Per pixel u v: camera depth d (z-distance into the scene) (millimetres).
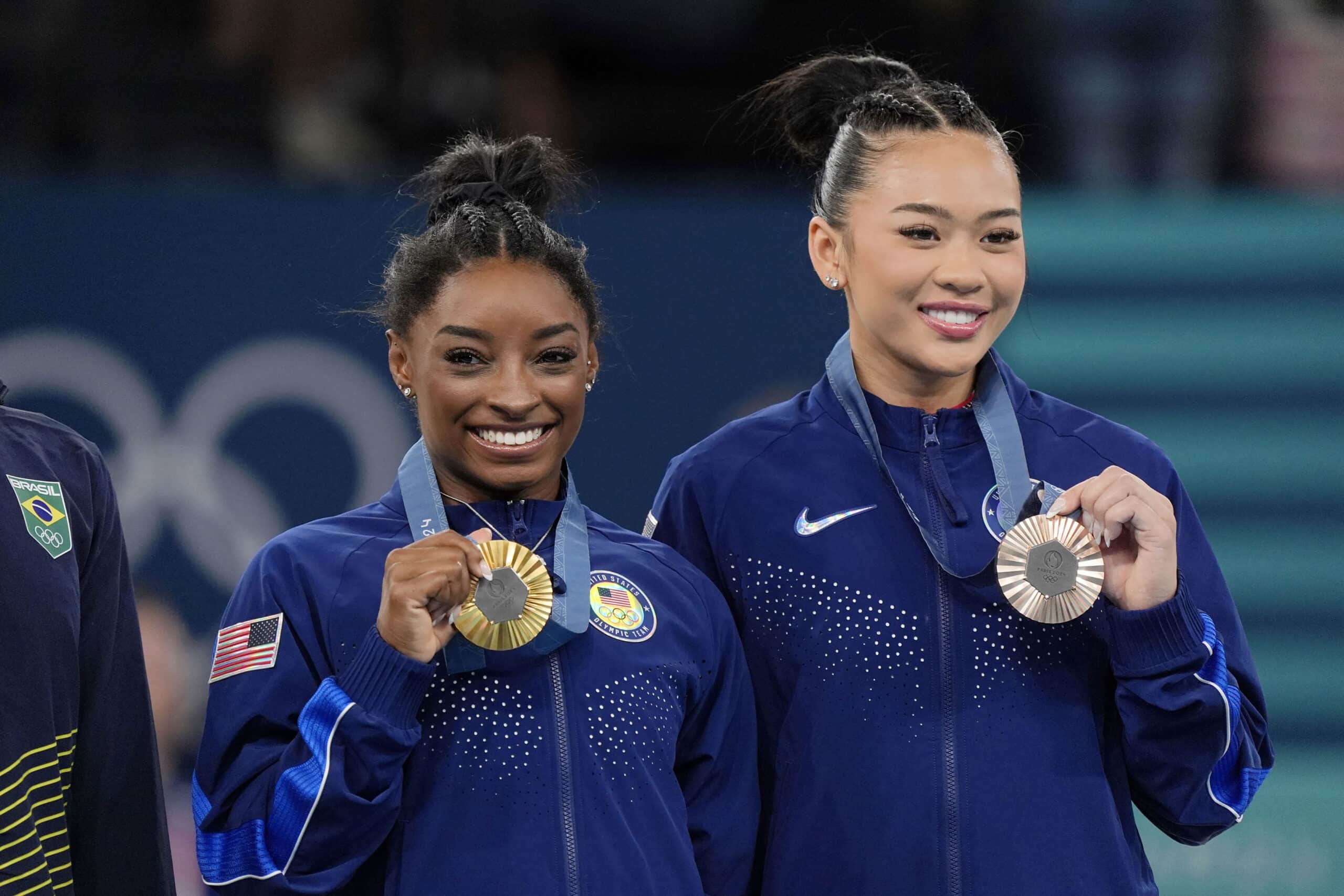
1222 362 18234
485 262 9562
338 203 17438
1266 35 22641
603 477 17562
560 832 9211
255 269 17281
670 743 9680
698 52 24594
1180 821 10016
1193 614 9680
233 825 9148
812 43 23938
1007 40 22250
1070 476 10367
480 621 9094
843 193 10477
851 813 9914
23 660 9062
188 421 17125
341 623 9398
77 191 17141
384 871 9289
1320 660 18094
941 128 10250
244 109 22781
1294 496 18188
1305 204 18312
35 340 17016
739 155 24125
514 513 9867
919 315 10094
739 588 10531
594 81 24812
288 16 23000
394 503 10031
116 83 22562
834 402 10812
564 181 10867
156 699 16703
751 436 10867
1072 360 18281
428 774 9305
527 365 9523
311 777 8773
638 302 17719
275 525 17172
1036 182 22312
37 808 9055
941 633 10078
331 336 17328
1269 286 18219
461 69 22875
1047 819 9805
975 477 10422
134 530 16984
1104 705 10211
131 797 9773
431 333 9578
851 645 10109
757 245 17891
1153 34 22219
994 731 9922
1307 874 17188
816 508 10430
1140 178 22516
